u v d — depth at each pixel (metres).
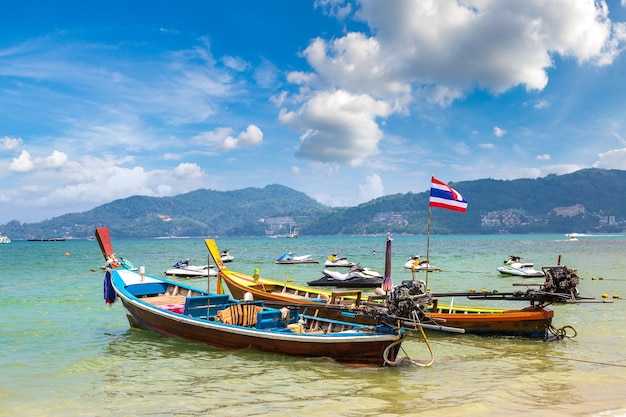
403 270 50.94
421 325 12.93
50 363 13.84
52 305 25.06
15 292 30.84
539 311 16.64
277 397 10.85
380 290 17.00
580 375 12.80
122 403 10.52
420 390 11.39
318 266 60.75
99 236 21.69
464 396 10.97
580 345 16.27
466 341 16.77
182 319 15.10
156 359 14.13
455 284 36.38
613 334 17.86
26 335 17.66
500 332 16.95
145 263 63.06
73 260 70.19
